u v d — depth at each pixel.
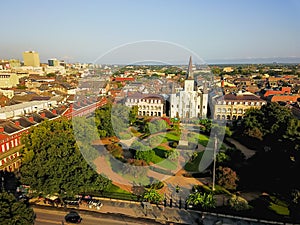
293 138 68.50
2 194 43.66
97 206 56.38
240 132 105.75
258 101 135.88
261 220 52.62
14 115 94.12
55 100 128.12
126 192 62.38
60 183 54.31
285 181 64.12
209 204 54.66
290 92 174.25
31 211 45.25
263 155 75.38
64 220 52.56
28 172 54.44
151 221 52.72
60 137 60.25
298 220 52.41
